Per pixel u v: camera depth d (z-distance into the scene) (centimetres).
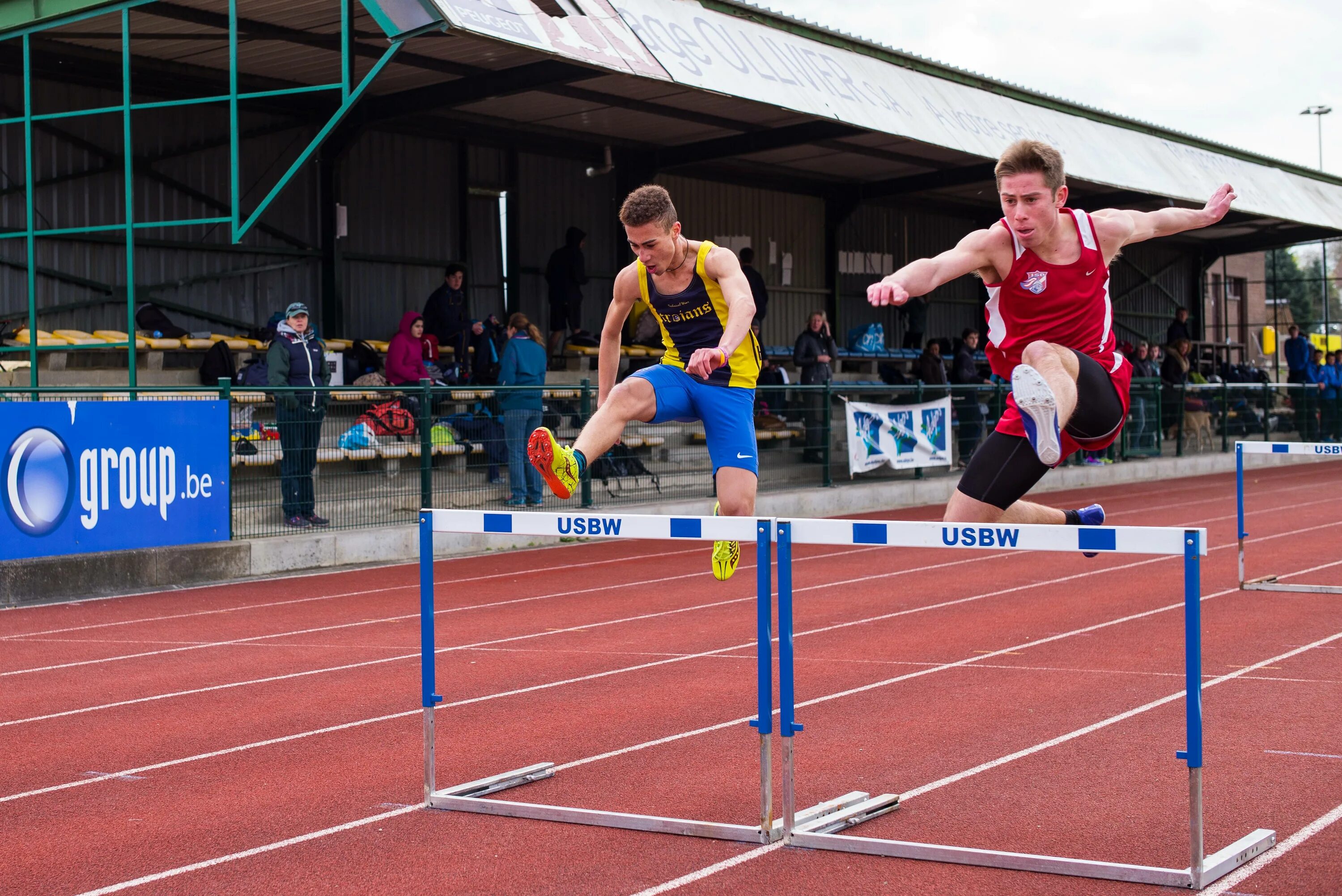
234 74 1137
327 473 1202
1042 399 383
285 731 587
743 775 507
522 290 1902
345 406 1214
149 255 1523
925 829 438
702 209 2139
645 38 1291
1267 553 1227
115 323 1506
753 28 1520
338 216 1658
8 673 724
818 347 1858
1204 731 564
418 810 468
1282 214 2442
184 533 1076
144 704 646
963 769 509
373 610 942
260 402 1145
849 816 440
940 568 1144
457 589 1041
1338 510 1667
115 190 1495
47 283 1448
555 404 1388
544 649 781
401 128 1730
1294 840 420
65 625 880
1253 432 2562
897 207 2506
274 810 469
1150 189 2058
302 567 1155
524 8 1155
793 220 2294
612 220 2009
